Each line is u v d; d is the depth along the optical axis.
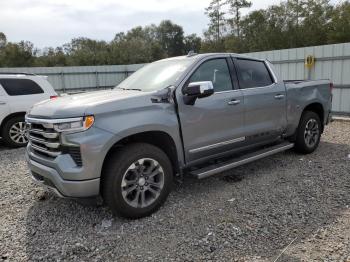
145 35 81.38
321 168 5.21
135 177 3.63
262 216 3.65
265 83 5.13
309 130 5.95
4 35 48.66
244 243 3.13
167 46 81.94
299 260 2.82
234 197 4.21
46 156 3.64
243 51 44.03
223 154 4.57
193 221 3.61
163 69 4.55
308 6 41.06
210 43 49.47
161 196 3.83
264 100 4.95
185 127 4.00
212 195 4.30
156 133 3.81
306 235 3.21
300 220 3.52
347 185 4.44
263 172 5.12
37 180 3.81
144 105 3.67
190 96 3.95
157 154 3.75
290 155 6.00
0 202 4.35
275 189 4.41
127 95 3.78
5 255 3.09
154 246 3.16
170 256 2.99
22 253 3.13
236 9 46.50
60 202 4.28
